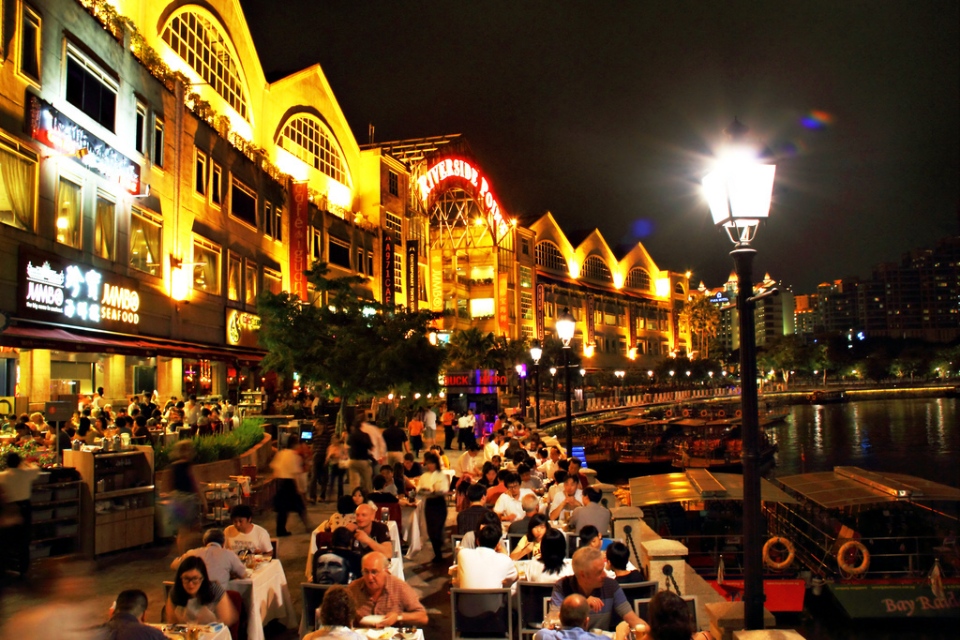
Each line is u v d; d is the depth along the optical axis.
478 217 85.75
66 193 21.61
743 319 6.23
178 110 29.48
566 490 12.16
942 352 172.62
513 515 11.86
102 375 26.56
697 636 5.85
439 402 47.16
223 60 40.19
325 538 9.47
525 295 94.69
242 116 42.84
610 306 119.25
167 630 6.62
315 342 24.31
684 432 60.81
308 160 52.97
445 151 74.81
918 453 64.44
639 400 86.44
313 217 46.97
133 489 12.43
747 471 6.11
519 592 7.79
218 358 30.53
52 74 20.83
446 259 87.38
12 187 19.03
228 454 17.36
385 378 24.59
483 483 13.48
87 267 22.17
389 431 21.44
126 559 11.90
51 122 20.28
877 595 17.45
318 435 18.64
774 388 141.12
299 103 50.91
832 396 137.38
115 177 24.06
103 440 13.80
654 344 133.62
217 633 6.65
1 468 11.58
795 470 55.59
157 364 29.53
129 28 26.09
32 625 4.61
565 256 112.12
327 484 19.08
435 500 12.72
